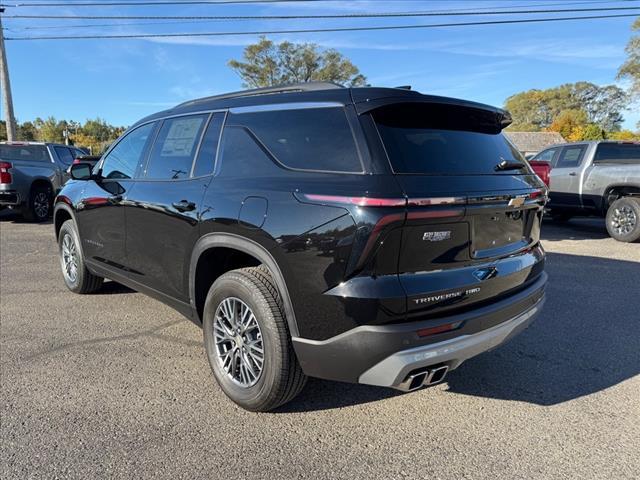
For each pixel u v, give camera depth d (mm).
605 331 4324
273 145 2883
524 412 2984
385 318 2350
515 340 4121
